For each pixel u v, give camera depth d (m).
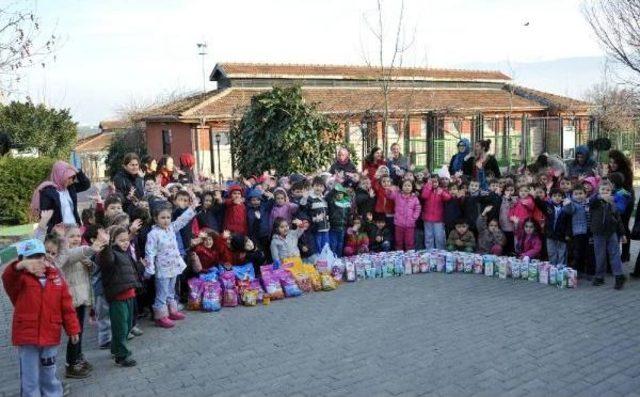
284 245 8.53
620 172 9.13
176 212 7.59
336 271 8.61
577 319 6.50
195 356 5.75
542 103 30.12
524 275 8.45
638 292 7.57
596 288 7.84
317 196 9.16
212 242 7.92
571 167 11.09
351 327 6.46
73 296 5.34
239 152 16.11
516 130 30.05
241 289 7.62
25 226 15.74
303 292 8.09
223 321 6.89
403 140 25.27
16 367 5.65
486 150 11.35
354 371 5.21
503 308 7.01
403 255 9.21
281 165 14.57
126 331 5.58
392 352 5.64
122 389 5.00
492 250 9.60
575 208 8.38
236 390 4.89
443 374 5.07
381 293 7.91
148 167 10.19
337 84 26.94
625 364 5.19
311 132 14.62
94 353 5.97
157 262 6.73
